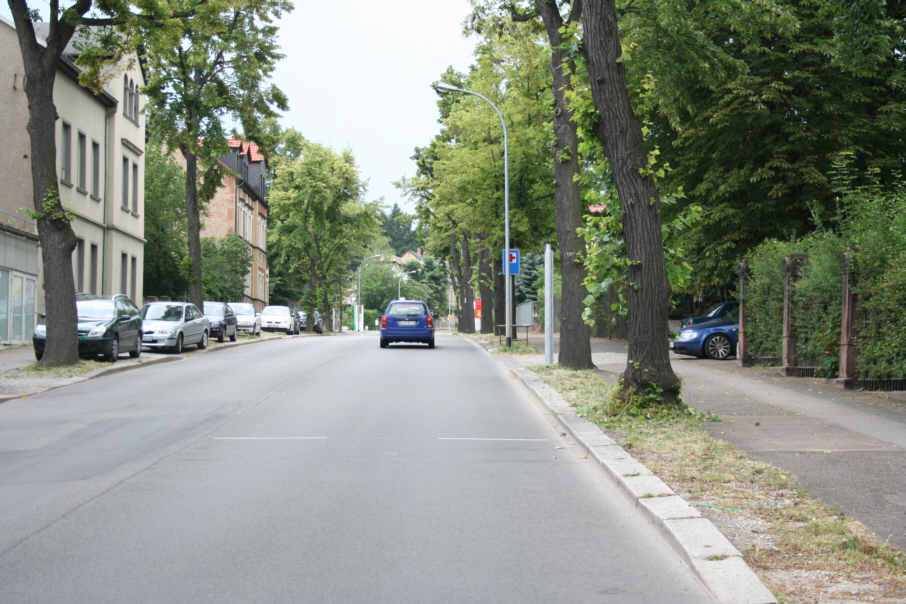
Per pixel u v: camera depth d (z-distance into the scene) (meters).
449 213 35.38
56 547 5.68
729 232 23.41
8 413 12.62
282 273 90.25
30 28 19.38
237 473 8.22
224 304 36.00
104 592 4.79
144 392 15.38
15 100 30.94
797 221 22.66
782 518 6.03
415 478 8.02
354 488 7.57
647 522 6.36
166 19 20.47
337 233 65.44
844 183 16.91
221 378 18.12
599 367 20.12
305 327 65.75
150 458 9.00
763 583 4.70
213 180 35.06
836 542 5.42
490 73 31.69
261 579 5.03
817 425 10.28
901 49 21.75
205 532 6.07
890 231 13.77
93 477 8.01
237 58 33.00
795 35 22.22
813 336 15.89
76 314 19.80
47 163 19.50
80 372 18.52
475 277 47.28
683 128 23.69
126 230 40.84
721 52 19.36
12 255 28.12
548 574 5.13
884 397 12.89
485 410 13.13
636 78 18.81
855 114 22.22
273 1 33.28
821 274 15.42
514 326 31.84
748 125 22.27
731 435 9.64
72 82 33.78
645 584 4.93
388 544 5.79
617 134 11.27
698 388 14.55
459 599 4.69
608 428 10.27
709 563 5.06
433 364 22.59
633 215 11.24
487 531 6.13
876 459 8.12
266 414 12.48
